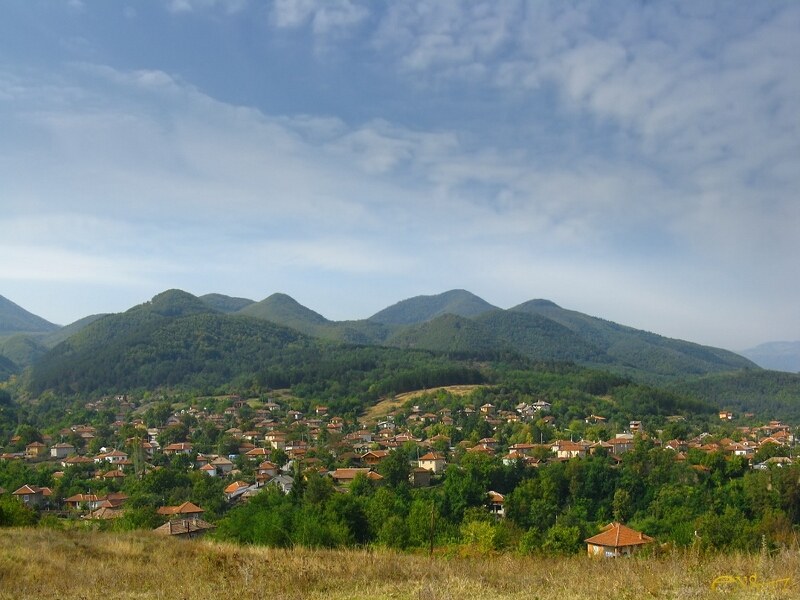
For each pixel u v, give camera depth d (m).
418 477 85.69
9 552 18.61
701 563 13.28
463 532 43.75
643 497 74.06
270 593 12.29
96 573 15.96
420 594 11.12
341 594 12.09
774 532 36.69
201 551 20.73
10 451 114.56
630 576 11.95
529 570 14.07
